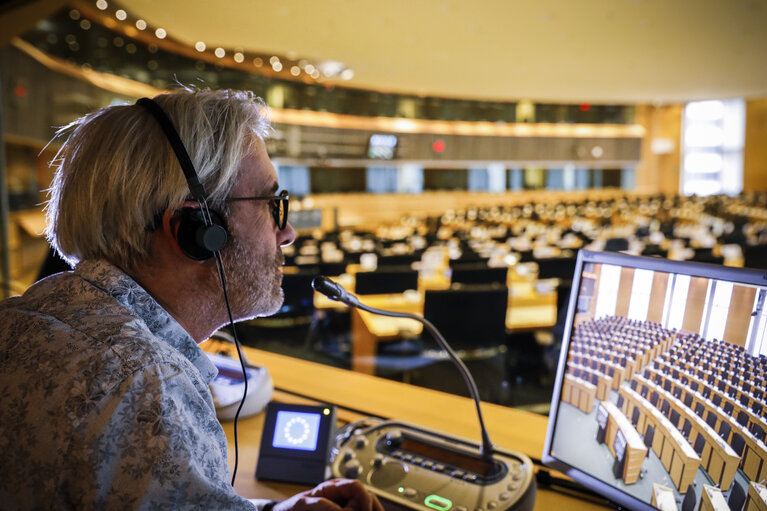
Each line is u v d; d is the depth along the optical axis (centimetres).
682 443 74
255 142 69
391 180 1455
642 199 1508
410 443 104
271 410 108
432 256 502
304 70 1136
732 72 1214
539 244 681
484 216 1259
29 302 62
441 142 1491
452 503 86
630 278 82
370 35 874
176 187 62
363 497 71
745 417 67
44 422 51
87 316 58
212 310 69
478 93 1464
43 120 618
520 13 783
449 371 295
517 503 85
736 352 69
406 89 1402
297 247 563
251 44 912
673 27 873
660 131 1694
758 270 67
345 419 127
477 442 102
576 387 89
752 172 1577
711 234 842
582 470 87
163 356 56
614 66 1150
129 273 65
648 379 79
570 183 1664
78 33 750
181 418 54
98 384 52
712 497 70
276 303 73
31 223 538
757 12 799
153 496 50
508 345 318
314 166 1335
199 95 67
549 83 1327
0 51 519
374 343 316
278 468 104
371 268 457
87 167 63
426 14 774
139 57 928
